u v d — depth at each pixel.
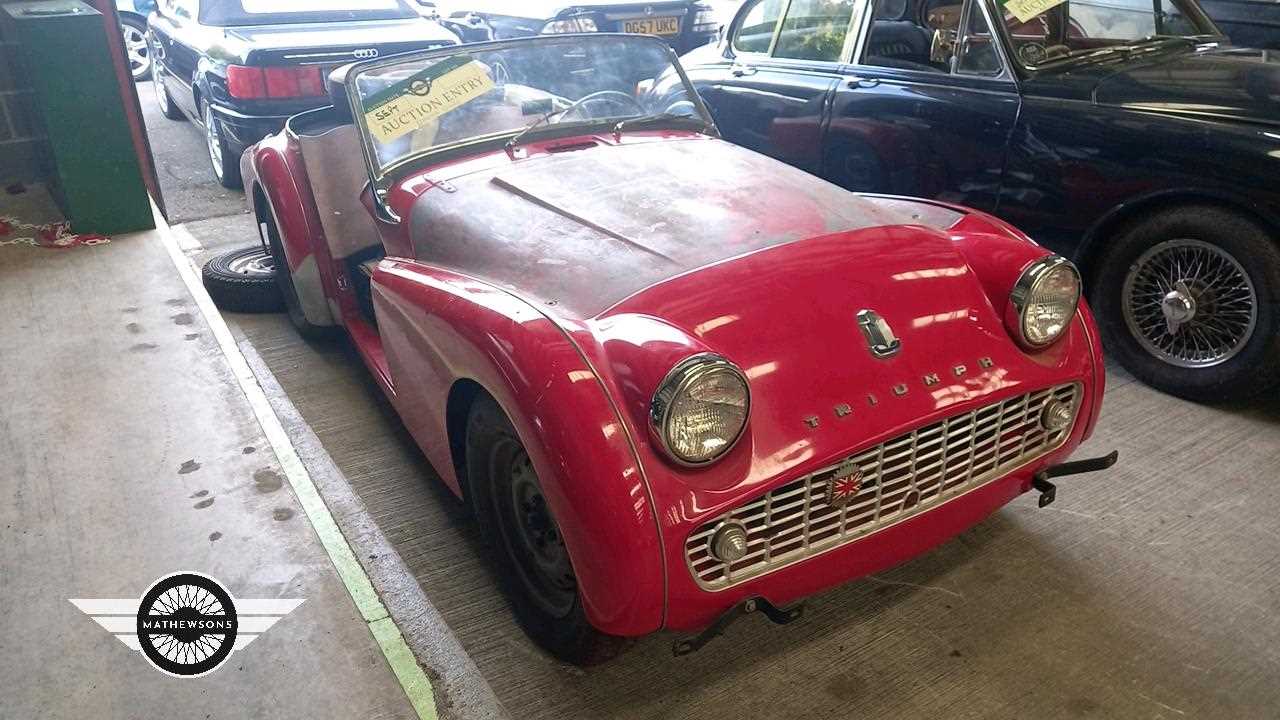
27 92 4.00
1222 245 2.94
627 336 1.76
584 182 2.49
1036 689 1.97
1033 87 3.37
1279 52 3.61
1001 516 2.55
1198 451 2.83
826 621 2.19
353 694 1.67
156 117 7.45
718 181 2.48
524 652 2.10
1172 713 1.90
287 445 2.36
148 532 2.05
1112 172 3.16
